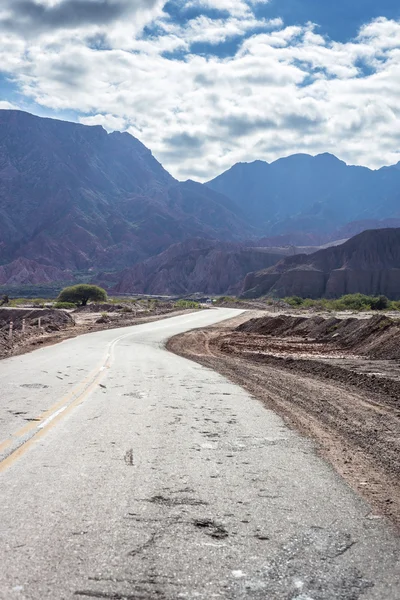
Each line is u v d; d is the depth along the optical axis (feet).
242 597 10.41
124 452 20.92
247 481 17.75
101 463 19.27
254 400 35.63
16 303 363.97
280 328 129.08
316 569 11.68
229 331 136.26
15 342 86.99
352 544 13.08
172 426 26.16
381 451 22.85
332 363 58.13
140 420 27.43
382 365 56.39
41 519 13.94
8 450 20.85
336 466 20.17
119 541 12.71
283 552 12.48
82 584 10.66
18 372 48.52
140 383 42.57
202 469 18.94
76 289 345.10
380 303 262.26
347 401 36.06
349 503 16.02
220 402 34.24
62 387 39.29
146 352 77.46
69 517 14.12
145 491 16.37
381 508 15.76
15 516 14.10
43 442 22.29
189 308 298.56
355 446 23.65
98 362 59.72
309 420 29.19
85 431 24.54
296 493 16.74
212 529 13.66
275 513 14.97
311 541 13.16
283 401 35.73
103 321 177.78
